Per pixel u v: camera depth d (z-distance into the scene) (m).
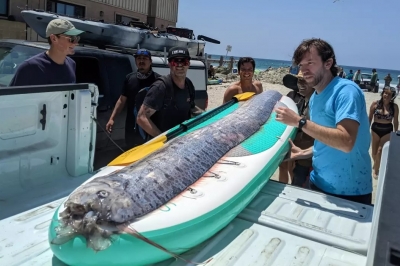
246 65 5.69
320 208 2.90
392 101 7.34
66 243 2.00
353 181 3.17
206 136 3.27
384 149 2.20
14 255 2.13
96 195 2.12
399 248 1.33
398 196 1.65
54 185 3.08
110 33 7.10
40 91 2.85
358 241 2.38
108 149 5.70
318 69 2.99
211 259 2.19
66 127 3.19
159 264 2.18
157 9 21.17
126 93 5.34
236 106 5.00
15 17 14.21
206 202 2.46
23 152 2.86
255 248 2.31
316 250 2.30
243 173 2.96
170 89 4.21
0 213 2.57
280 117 2.95
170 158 2.70
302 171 4.59
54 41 4.09
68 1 16.17
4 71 5.16
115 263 2.04
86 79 5.43
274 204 2.96
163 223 2.18
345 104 2.82
